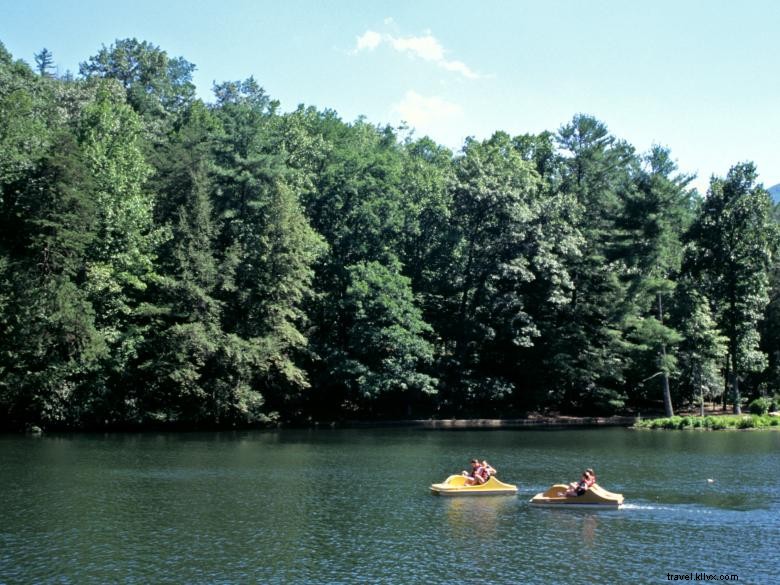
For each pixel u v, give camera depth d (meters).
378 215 72.81
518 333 69.56
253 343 60.94
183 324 58.53
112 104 67.75
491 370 75.25
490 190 68.19
